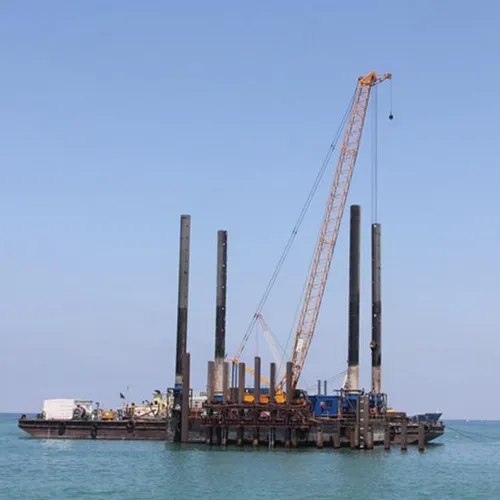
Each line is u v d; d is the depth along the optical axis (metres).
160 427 178.12
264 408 153.75
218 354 170.38
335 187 172.25
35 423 183.25
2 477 112.94
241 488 101.94
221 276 172.12
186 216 170.50
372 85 171.00
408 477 118.19
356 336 165.50
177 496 95.38
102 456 141.25
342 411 159.88
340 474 117.44
